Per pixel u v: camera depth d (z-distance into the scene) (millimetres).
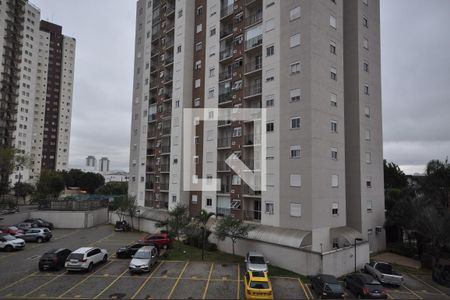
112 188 102125
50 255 26297
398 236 40562
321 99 31516
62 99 134500
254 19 37188
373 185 37219
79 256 25656
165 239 35344
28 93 99188
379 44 40125
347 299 21422
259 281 20688
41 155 125000
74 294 20656
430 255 31484
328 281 21266
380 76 39781
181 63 46156
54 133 131750
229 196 38375
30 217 52719
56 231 49344
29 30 99875
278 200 31984
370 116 37719
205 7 45312
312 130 30109
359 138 35844
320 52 31906
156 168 50469
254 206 35625
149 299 20062
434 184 41438
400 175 62281
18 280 23484
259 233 31125
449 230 29719
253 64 37219
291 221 30641
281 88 32906
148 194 53031
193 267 27812
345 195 34562
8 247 33594
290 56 32375
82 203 56500
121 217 55625
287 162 31625
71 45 138750
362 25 37625
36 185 84375
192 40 46688
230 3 40688
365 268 28141
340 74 34375
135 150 57531
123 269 26875
